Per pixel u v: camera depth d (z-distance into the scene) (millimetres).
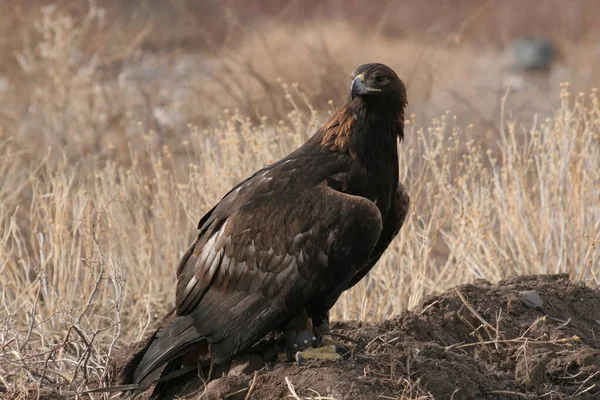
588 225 12844
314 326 9516
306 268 8961
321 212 8984
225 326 9125
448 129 20625
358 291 12391
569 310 10562
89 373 10227
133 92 22375
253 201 9250
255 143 14219
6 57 22922
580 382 9375
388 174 9617
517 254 13391
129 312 12797
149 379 9188
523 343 9828
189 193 13617
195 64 24438
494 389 9156
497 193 13281
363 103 9492
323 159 9461
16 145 18969
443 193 12969
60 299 11008
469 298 10406
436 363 9094
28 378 10078
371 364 9031
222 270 9203
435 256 14820
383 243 9945
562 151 13172
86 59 22844
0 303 12086
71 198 14422
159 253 13578
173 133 19109
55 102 19969
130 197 13945
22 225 15156
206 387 9016
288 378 8805
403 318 10008
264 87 19625
